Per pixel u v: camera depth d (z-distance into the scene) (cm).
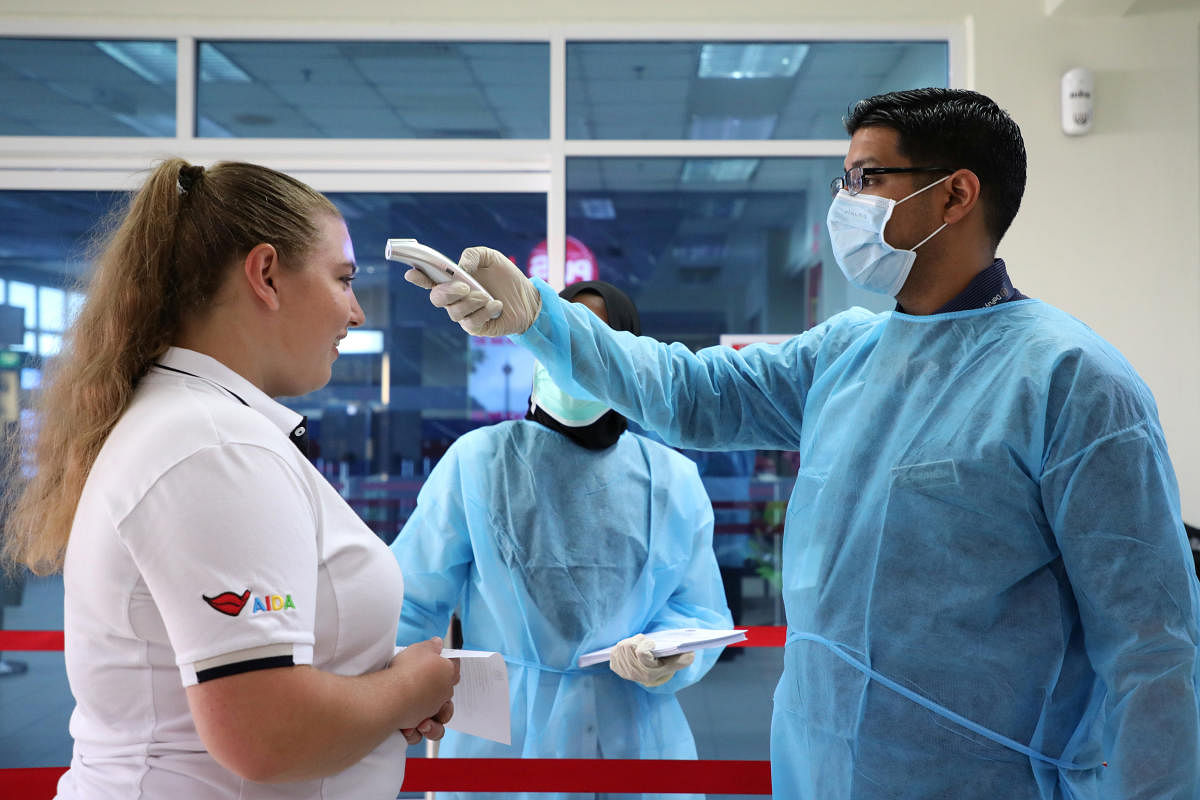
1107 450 104
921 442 117
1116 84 331
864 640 118
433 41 348
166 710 81
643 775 159
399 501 356
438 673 92
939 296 124
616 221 352
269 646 75
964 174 118
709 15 342
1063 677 113
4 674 336
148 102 347
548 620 172
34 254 347
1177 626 103
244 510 77
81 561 83
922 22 339
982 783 111
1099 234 331
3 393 345
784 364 148
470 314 120
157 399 84
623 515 181
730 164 353
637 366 139
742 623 353
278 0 341
